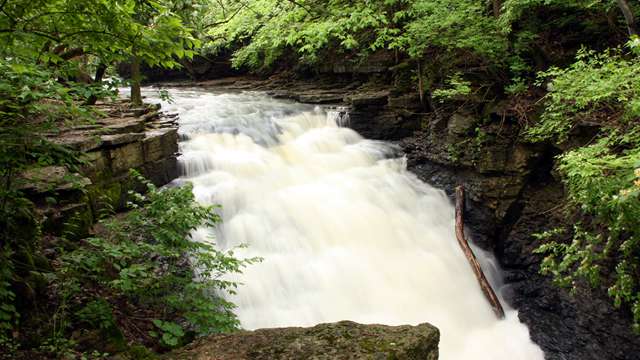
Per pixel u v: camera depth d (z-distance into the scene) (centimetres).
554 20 852
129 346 363
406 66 1109
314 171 958
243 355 279
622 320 588
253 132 1048
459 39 871
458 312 729
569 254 534
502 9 823
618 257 584
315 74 1575
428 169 978
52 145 390
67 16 310
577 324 648
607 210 467
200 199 750
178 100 1392
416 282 759
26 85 319
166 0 644
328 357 269
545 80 841
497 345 684
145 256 505
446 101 962
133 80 387
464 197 881
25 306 348
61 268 409
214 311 432
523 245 808
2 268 325
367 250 789
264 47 1562
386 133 1085
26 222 394
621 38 793
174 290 467
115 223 451
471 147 870
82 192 516
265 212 795
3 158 350
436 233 864
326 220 816
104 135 645
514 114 830
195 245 462
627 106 527
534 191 813
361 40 1272
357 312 691
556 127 702
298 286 697
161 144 756
